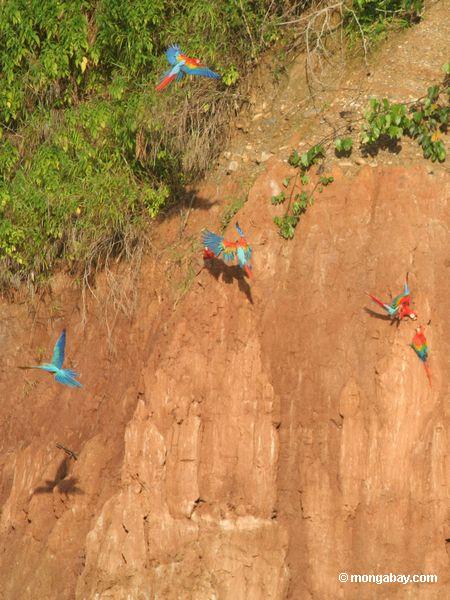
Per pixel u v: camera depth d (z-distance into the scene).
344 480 46.38
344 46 56.56
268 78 57.81
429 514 45.38
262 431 47.78
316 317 49.44
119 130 56.94
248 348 48.88
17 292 61.25
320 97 55.44
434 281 48.62
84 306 57.47
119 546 47.00
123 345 54.88
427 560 45.00
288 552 46.81
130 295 55.53
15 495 53.31
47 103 60.19
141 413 48.97
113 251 57.47
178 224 56.03
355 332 48.56
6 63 60.19
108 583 46.59
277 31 58.50
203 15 57.41
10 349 60.59
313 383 48.41
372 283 49.16
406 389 46.47
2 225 59.09
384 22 55.94
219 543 46.56
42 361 59.19
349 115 53.69
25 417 58.00
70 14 58.41
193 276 52.97
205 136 56.69
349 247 50.25
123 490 47.88
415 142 51.72
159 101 56.31
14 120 61.72
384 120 51.38
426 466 45.72
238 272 50.56
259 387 48.22
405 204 50.09
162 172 57.88
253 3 58.16
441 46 54.19
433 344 47.16
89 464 50.75
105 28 57.88
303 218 51.72
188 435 48.00
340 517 46.38
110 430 51.66
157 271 54.94
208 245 47.94
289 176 52.84
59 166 58.22
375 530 45.72
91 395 54.69
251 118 57.16
